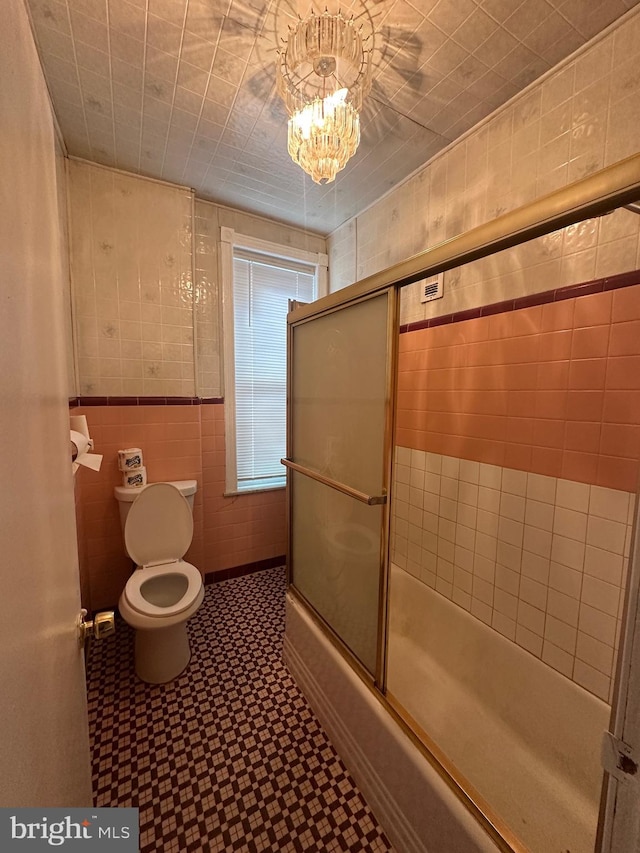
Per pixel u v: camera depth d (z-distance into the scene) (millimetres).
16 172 420
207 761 1246
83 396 1878
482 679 1437
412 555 1872
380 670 1139
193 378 2143
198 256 2150
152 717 1410
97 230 1841
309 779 1196
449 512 1663
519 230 746
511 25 1065
